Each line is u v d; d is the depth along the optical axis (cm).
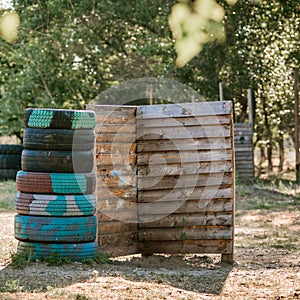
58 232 823
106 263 850
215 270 857
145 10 2944
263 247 1088
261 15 2923
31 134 835
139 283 713
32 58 3112
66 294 635
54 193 829
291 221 1443
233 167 916
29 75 3152
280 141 3631
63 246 828
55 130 831
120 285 696
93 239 849
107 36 3141
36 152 833
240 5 2661
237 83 3105
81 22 3098
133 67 3075
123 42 3173
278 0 2780
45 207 825
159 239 924
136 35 3148
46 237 823
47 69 3138
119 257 937
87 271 775
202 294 689
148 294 657
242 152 2608
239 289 723
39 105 3219
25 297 616
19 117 3409
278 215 1547
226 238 915
